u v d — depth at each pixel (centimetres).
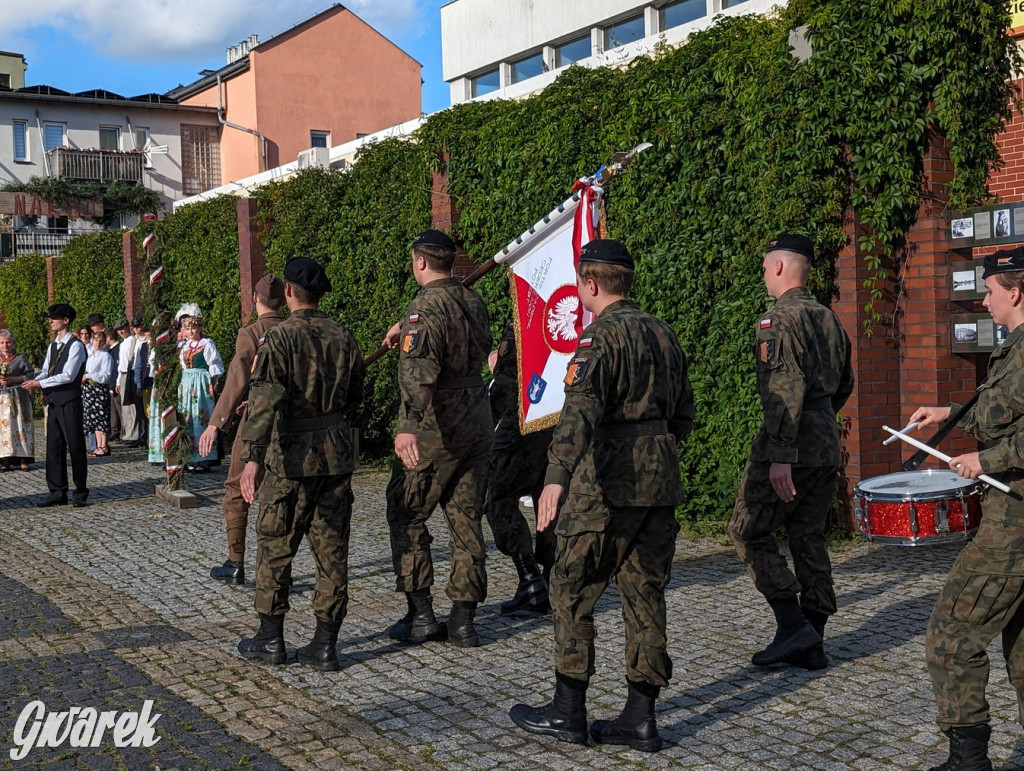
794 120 759
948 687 347
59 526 930
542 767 389
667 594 643
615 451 389
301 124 3844
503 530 609
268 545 511
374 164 1251
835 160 758
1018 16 913
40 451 1541
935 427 772
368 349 1285
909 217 767
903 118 737
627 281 405
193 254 1636
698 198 820
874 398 779
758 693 462
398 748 409
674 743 409
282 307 716
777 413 454
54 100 3706
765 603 615
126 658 530
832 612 495
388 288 1241
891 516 421
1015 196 962
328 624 509
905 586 648
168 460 1052
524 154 984
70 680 495
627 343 386
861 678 479
